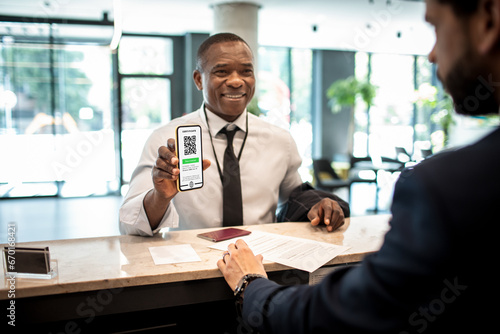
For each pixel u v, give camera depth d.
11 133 7.18
